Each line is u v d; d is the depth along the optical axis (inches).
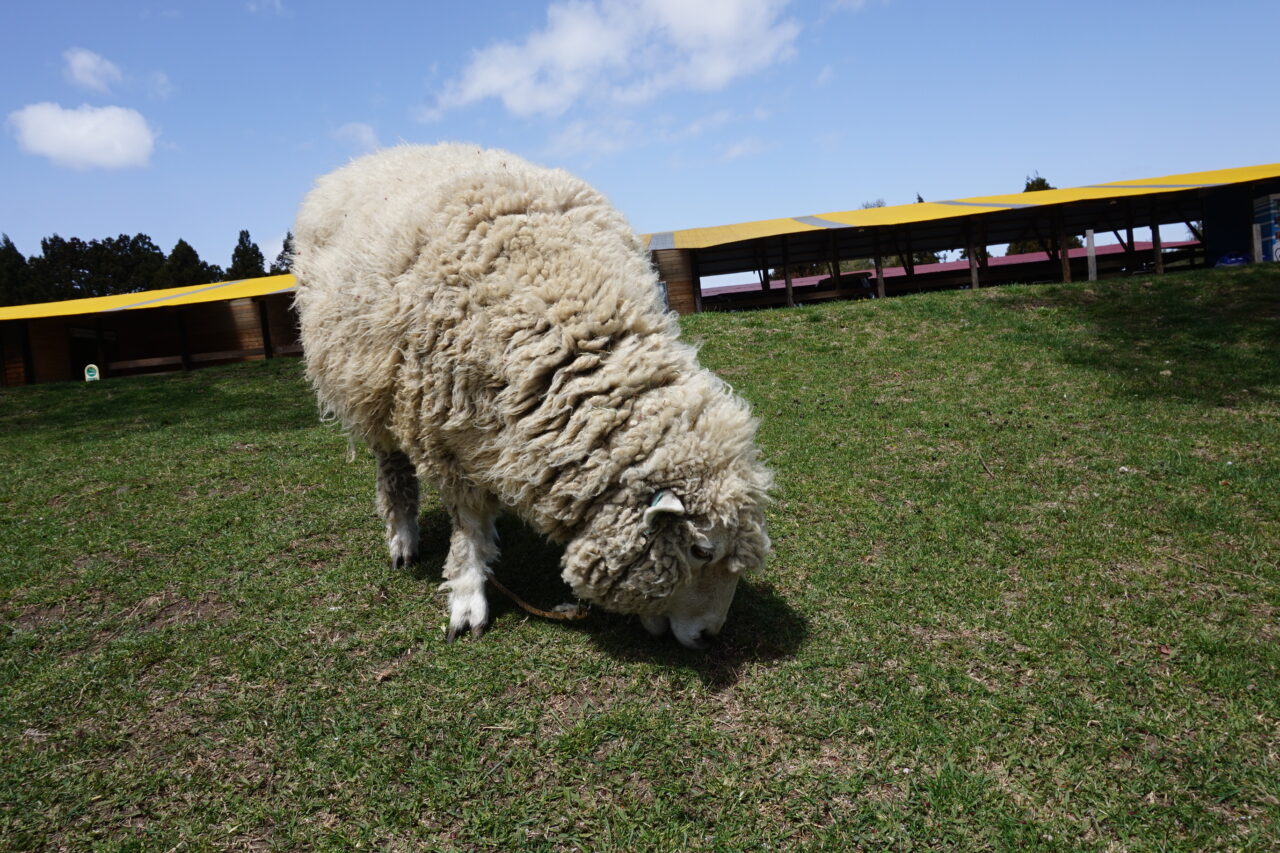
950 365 313.9
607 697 112.3
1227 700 107.1
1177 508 170.1
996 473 198.1
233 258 1571.1
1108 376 284.2
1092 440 218.7
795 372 321.4
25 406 394.3
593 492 110.0
